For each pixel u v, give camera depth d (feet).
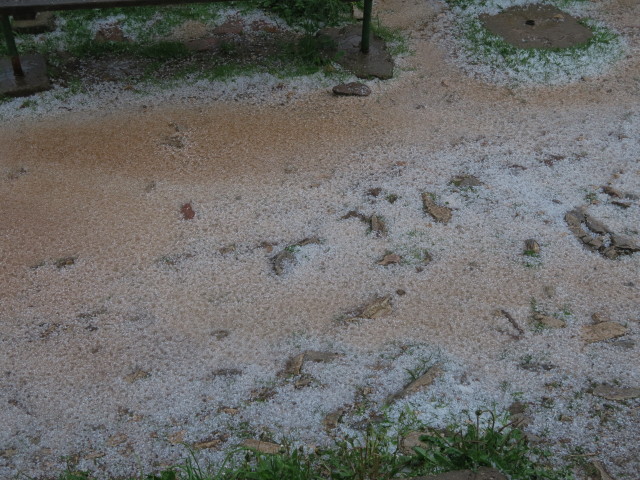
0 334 10.63
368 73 17.12
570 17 19.76
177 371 9.98
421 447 8.58
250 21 19.70
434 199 13.21
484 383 9.63
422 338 10.41
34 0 15.03
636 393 9.37
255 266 11.80
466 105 16.20
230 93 16.70
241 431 9.04
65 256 12.08
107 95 16.56
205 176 13.96
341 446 8.59
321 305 11.03
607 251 11.98
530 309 10.89
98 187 13.67
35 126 15.46
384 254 12.00
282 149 14.73
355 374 9.83
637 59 17.80
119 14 19.72
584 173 13.88
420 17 19.93
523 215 12.82
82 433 9.11
